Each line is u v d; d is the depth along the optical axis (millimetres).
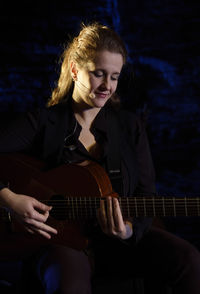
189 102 4645
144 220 1705
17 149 1863
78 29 3943
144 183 1889
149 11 4582
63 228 1729
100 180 1708
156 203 1567
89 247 1752
